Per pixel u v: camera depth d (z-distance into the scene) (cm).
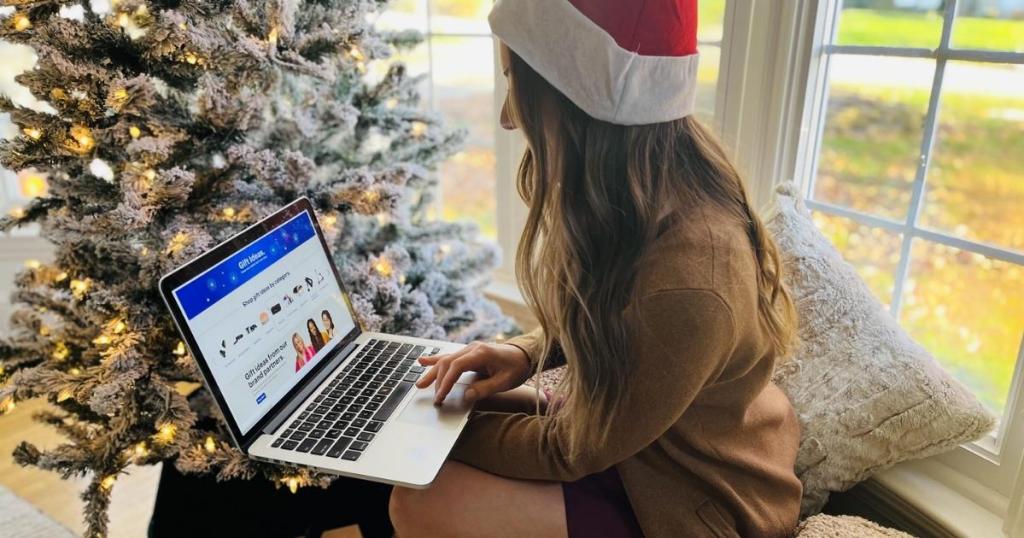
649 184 87
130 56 129
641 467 97
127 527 165
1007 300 124
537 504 98
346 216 169
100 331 144
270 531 148
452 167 239
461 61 221
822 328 118
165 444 132
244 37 128
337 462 95
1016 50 115
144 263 130
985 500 115
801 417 114
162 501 155
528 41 83
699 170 91
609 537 95
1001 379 127
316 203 146
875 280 146
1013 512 105
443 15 219
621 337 87
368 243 175
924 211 134
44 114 127
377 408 106
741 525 94
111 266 142
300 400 109
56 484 179
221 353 100
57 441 193
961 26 122
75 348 149
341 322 125
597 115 84
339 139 175
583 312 89
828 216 151
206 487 158
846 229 148
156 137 129
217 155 147
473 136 230
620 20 80
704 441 95
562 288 91
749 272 88
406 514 101
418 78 177
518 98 88
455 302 183
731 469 96
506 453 100
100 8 203
